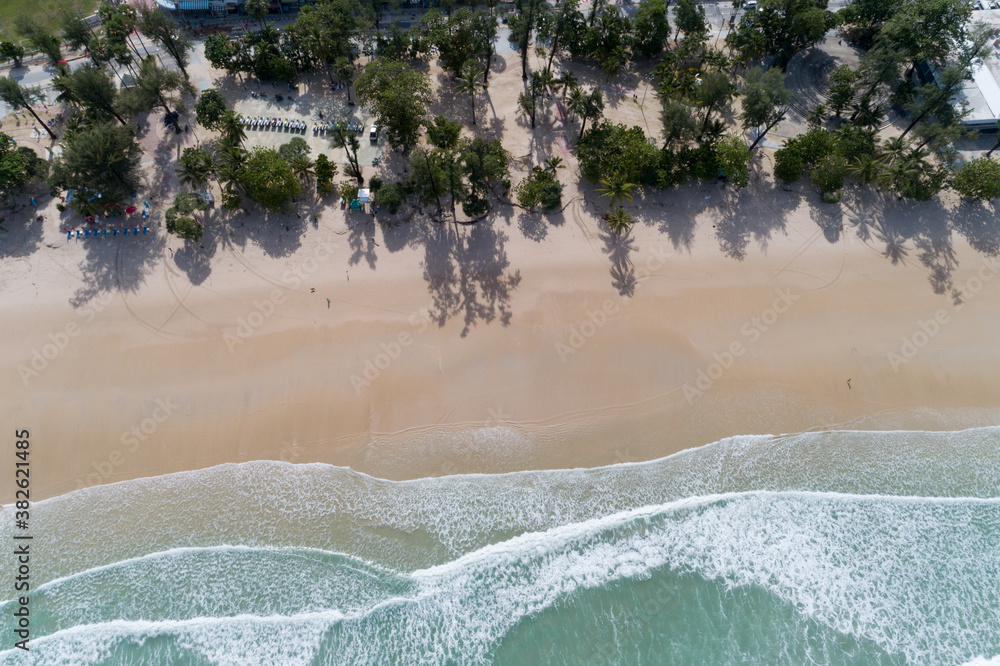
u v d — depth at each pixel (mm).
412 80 68938
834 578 53438
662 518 56188
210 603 51688
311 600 51844
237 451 58719
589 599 52812
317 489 56812
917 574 53375
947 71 71062
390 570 53375
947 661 49562
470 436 59688
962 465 58812
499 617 51812
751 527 55844
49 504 56062
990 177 68375
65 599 51844
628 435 60125
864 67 76625
